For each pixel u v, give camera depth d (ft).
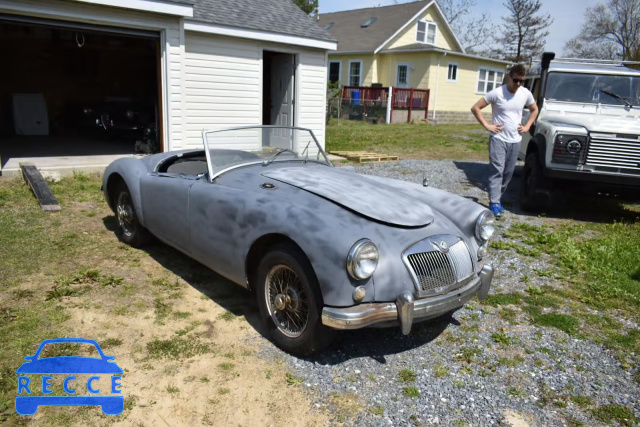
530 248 18.11
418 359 10.58
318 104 39.19
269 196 11.08
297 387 9.37
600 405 9.35
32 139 38.27
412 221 10.58
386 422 8.56
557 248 18.10
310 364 10.14
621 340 11.68
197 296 12.88
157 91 29.91
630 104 24.41
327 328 9.76
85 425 8.06
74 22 25.63
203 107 32.35
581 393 9.70
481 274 11.28
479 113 21.31
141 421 8.23
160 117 30.01
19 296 12.06
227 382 9.38
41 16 24.38
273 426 8.29
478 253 11.69
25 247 15.26
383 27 85.30
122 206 16.21
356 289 9.15
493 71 91.91
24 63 43.11
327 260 9.20
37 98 41.16
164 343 10.49
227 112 33.60
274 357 10.32
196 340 10.75
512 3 144.97
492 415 8.90
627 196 22.76
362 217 10.27
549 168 21.58
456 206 12.29
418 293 9.69
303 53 36.94
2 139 37.42
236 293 13.19
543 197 22.79
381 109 74.79
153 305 12.22
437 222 11.20
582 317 12.85
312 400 9.02
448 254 10.36
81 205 20.45
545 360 10.78
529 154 24.40
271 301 10.73
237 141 13.71
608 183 21.20
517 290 14.43
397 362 10.42
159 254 15.64
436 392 9.47
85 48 45.70
